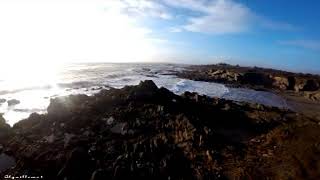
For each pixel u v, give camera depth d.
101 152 15.74
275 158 15.39
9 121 25.84
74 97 26.61
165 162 14.37
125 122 20.48
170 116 21.92
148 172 13.52
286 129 19.92
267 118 24.42
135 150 15.92
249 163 14.91
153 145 16.50
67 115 22.11
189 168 14.25
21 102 34.25
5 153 16.08
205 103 29.09
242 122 23.27
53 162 14.62
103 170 13.17
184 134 18.31
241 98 48.06
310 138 17.48
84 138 17.64
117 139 17.78
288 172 13.57
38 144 17.11
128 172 13.33
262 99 49.03
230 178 13.33
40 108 31.19
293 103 47.16
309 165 14.00
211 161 15.06
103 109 24.17
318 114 37.28
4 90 42.78
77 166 13.82
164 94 28.72
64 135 18.38
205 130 19.00
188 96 32.91
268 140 18.44
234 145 17.75
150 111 23.20
